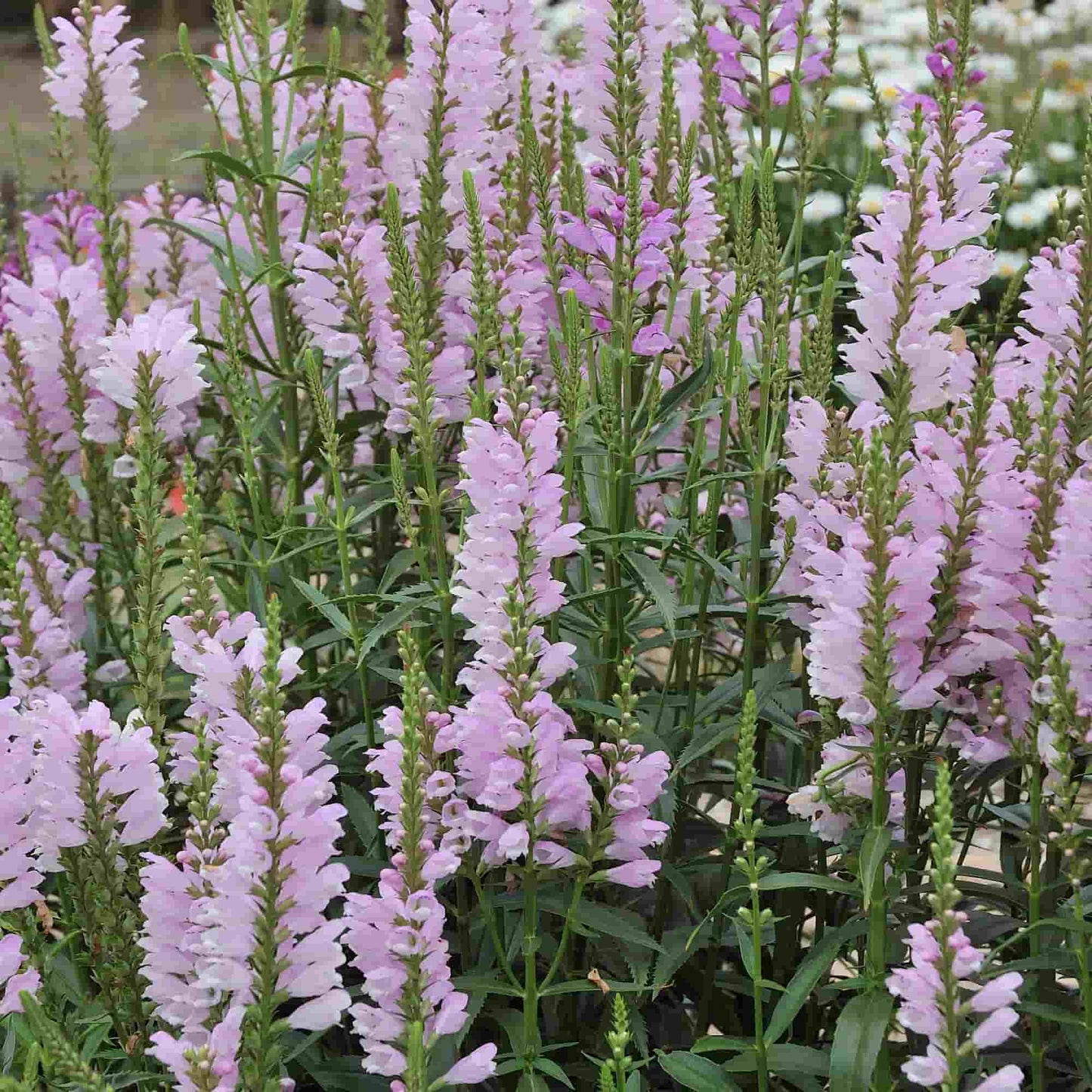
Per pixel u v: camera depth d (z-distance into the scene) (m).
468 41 3.21
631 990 2.45
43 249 4.68
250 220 4.02
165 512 3.54
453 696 2.79
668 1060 2.40
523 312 3.16
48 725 2.22
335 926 2.04
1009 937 2.71
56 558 3.38
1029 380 2.62
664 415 2.94
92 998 2.65
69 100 3.82
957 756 2.54
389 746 2.25
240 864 1.94
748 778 2.17
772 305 2.73
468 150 3.24
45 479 3.66
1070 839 2.12
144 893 2.49
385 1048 2.10
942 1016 1.89
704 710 3.04
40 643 2.94
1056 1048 2.59
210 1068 2.00
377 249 3.08
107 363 3.31
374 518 3.71
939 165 2.60
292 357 3.78
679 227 3.00
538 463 2.31
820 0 7.28
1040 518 2.19
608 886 3.13
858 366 2.41
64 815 2.24
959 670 2.26
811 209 7.14
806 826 2.76
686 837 3.46
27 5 10.79
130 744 2.25
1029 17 11.68
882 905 2.25
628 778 2.30
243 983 2.01
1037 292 2.55
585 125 3.61
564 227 2.91
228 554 3.96
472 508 2.78
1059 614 2.14
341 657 3.57
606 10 3.31
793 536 2.74
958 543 2.24
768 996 3.10
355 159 3.80
